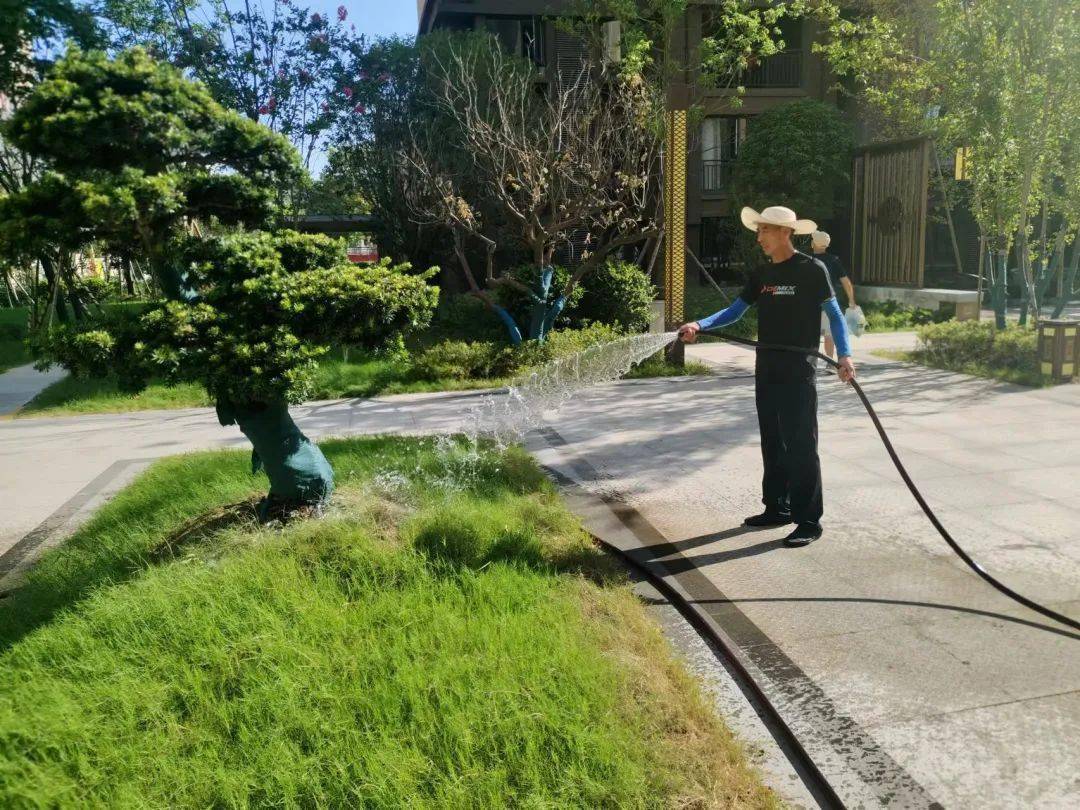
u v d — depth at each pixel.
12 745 2.36
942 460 5.76
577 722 2.38
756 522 4.49
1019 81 9.55
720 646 3.13
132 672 2.71
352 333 3.83
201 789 2.20
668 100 10.77
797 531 4.23
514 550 3.79
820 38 21.56
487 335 14.20
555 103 13.49
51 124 3.25
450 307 15.94
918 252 16.48
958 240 21.80
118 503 5.04
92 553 4.12
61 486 6.16
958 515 4.58
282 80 15.12
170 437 7.88
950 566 3.86
